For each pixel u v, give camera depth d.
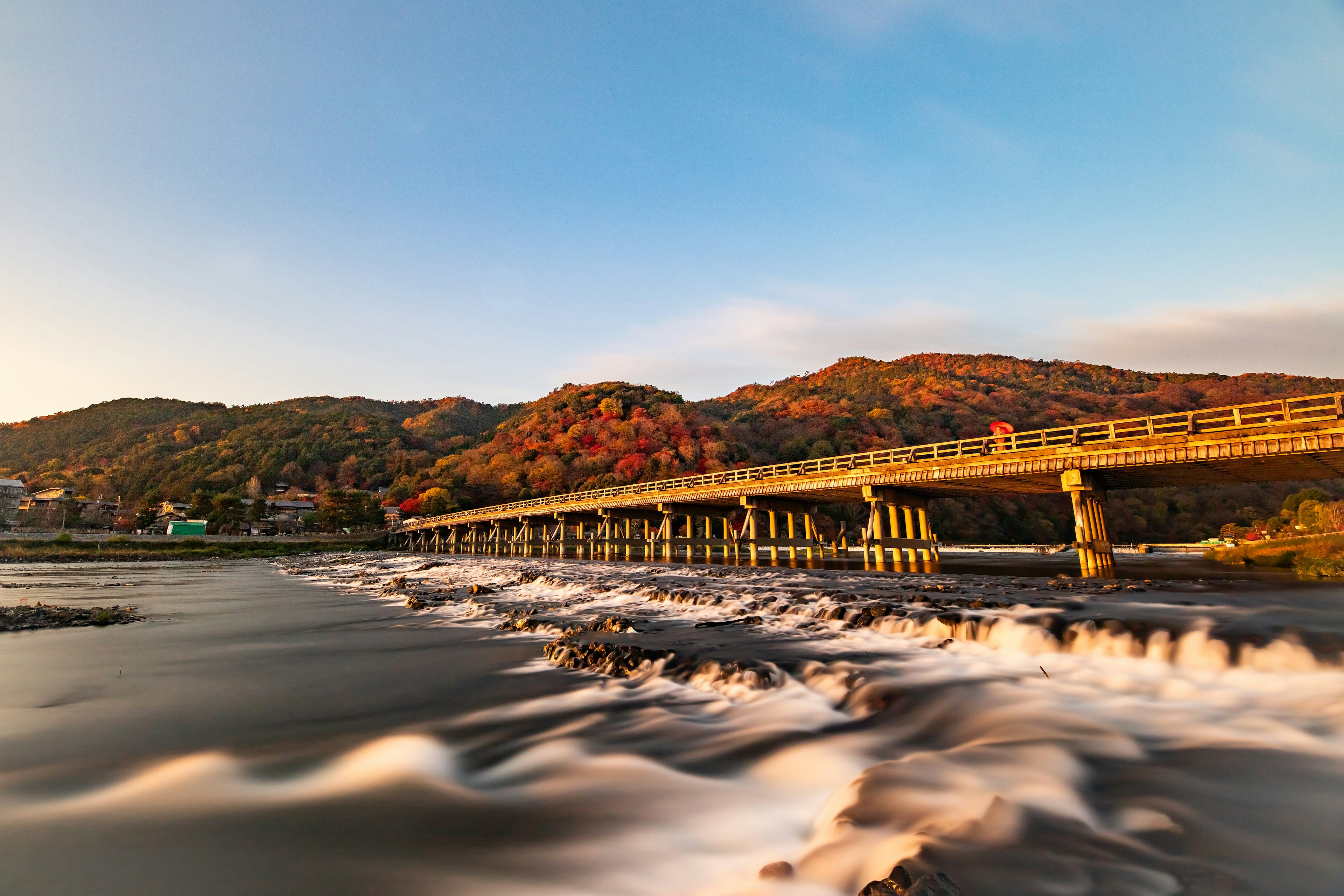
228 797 7.19
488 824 6.45
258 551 93.19
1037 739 7.90
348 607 26.75
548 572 36.47
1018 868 4.87
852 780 6.95
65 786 7.52
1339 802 6.05
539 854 5.79
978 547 80.81
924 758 7.39
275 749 8.77
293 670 14.02
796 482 37.22
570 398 181.62
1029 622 13.45
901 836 5.54
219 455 181.62
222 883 5.32
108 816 6.70
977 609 15.77
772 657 12.62
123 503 149.00
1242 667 10.34
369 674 13.41
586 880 5.32
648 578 31.36
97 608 27.08
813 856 5.49
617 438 148.88
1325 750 7.33
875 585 23.81
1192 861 5.01
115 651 16.67
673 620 18.66
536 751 8.50
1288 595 17.19
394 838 6.14
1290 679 9.68
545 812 6.70
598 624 17.56
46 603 29.70
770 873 5.16
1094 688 10.12
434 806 6.89
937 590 21.41
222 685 12.57
